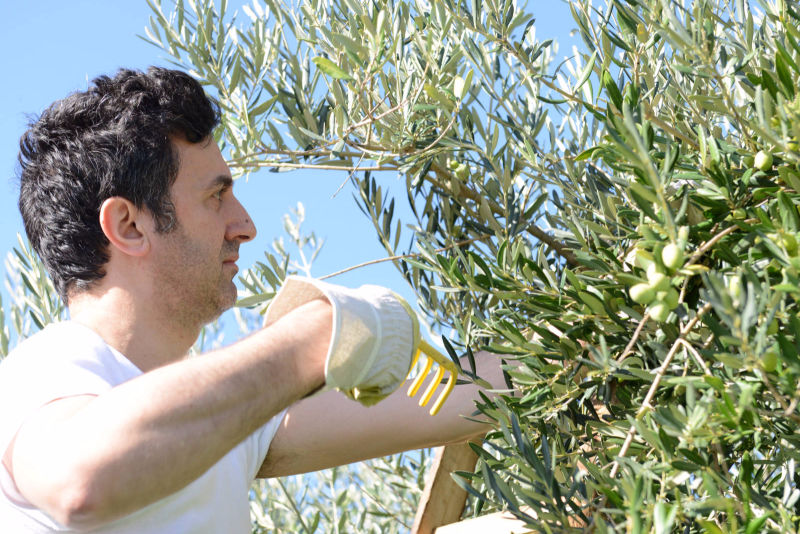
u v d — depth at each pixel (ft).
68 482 2.58
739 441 3.32
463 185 5.29
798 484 3.59
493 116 4.75
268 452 4.49
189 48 5.53
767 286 2.65
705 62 3.36
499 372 4.49
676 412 2.81
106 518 2.61
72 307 3.79
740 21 4.09
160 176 3.76
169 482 2.62
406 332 3.11
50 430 2.80
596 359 3.43
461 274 3.94
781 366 2.78
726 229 3.14
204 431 2.65
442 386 4.48
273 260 5.34
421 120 5.10
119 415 2.63
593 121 5.23
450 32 5.19
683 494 3.29
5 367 3.29
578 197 4.66
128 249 3.68
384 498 8.40
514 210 4.96
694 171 3.47
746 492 2.78
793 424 3.31
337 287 3.03
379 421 4.43
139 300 3.70
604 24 4.05
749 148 3.45
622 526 2.88
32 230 3.89
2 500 2.96
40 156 3.84
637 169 3.05
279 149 5.53
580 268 4.53
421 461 7.43
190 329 3.88
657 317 2.86
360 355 2.91
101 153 3.70
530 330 4.13
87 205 3.71
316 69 5.60
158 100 3.84
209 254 3.87
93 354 3.38
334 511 7.85
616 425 3.55
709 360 3.40
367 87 4.98
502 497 3.35
